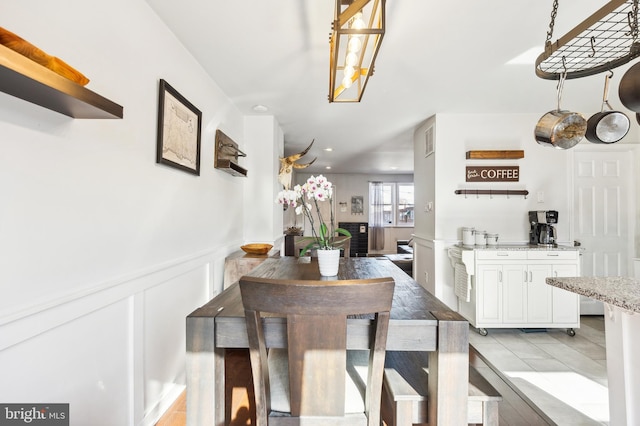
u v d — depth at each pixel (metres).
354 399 1.02
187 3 1.64
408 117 3.61
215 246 2.66
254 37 1.96
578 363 2.48
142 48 1.61
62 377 1.12
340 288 0.84
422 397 1.03
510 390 2.09
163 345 1.81
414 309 1.15
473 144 3.49
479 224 3.51
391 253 8.93
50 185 1.07
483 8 1.68
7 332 0.93
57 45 1.10
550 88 2.75
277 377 1.12
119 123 1.43
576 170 3.58
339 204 8.90
